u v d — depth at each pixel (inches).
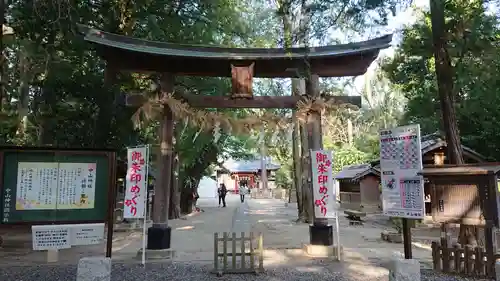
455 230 482.9
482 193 245.4
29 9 341.7
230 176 2158.0
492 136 482.6
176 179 720.3
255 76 362.9
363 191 813.9
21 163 238.7
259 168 2010.3
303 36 278.4
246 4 527.2
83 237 270.7
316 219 336.5
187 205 837.2
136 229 537.3
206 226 588.1
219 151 873.5
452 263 264.7
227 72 354.3
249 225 598.9
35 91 456.1
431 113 429.7
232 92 335.3
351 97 344.8
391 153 275.0
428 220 542.0
